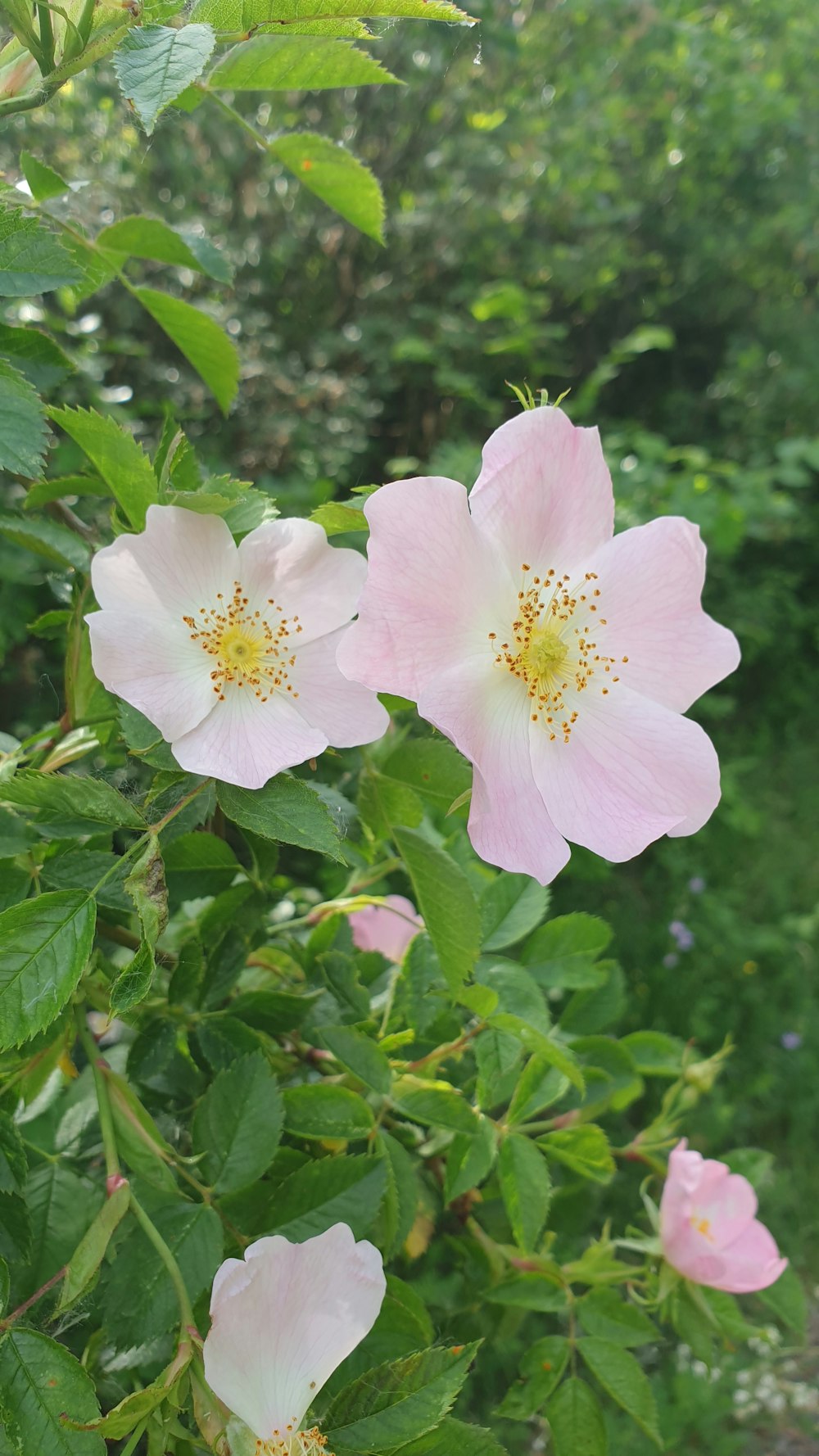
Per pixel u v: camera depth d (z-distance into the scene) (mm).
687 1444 413
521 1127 208
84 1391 123
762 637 818
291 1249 131
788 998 647
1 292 137
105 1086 149
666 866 697
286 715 140
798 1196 548
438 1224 243
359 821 189
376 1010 219
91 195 559
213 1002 181
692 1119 547
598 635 151
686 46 860
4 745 182
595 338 907
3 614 490
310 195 724
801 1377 467
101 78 565
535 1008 199
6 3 132
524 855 138
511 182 802
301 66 152
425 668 138
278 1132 159
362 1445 126
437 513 137
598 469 149
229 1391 125
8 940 124
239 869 178
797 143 912
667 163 888
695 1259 207
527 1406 202
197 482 174
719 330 967
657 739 149
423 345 718
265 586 143
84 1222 175
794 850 757
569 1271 217
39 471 134
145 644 136
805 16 939
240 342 686
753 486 771
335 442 682
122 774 169
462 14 134
